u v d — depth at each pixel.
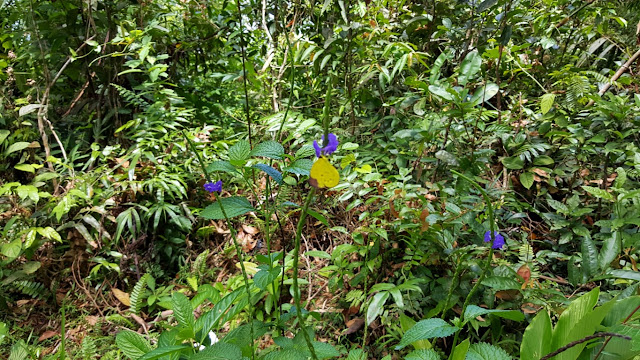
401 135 2.49
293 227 2.80
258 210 1.32
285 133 3.10
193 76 3.93
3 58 3.19
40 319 2.32
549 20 3.20
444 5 3.32
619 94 2.98
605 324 1.37
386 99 3.34
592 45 3.46
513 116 2.94
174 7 3.70
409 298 1.94
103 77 3.30
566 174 2.73
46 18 3.33
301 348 1.29
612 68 3.62
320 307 2.24
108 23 3.23
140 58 2.91
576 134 2.54
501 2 2.78
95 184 2.67
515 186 2.83
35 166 2.57
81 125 3.44
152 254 2.67
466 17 3.41
